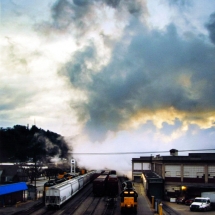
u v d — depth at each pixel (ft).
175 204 147.02
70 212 107.55
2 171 222.28
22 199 142.20
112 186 146.30
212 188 156.25
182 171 164.66
